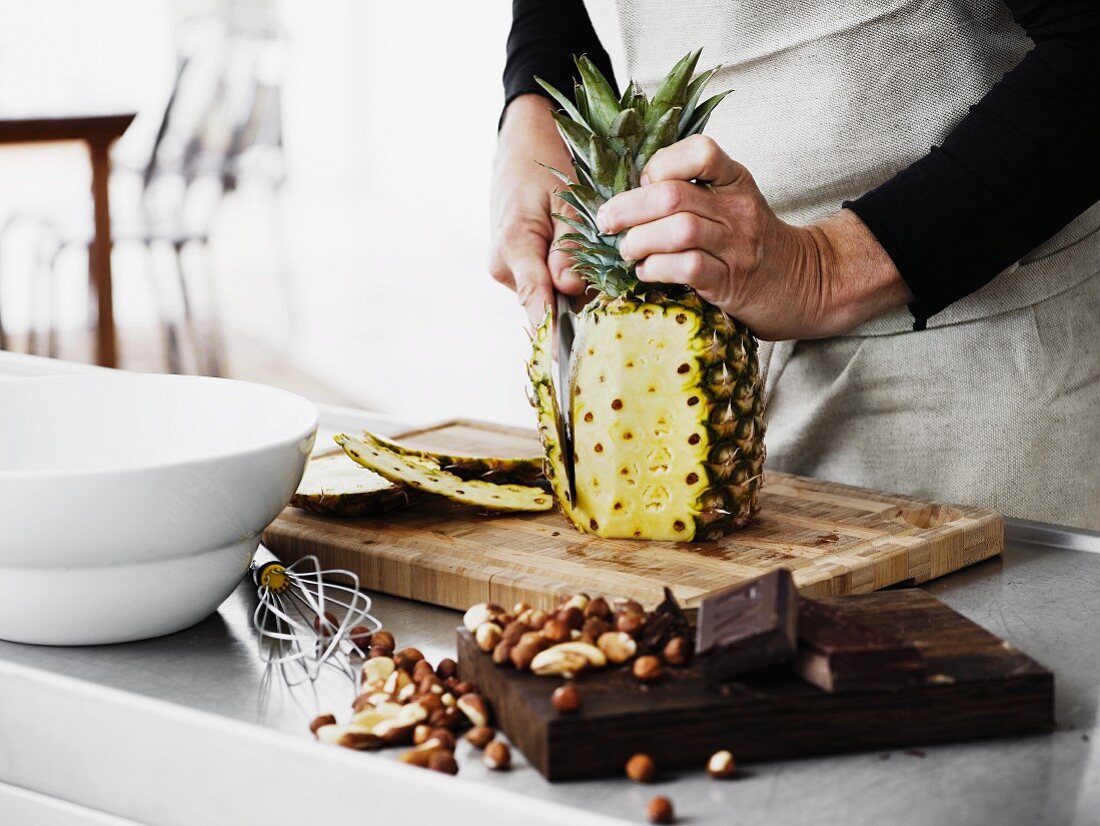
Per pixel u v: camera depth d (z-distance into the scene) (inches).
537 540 37.1
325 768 23.8
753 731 24.4
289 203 283.7
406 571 34.8
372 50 300.5
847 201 42.6
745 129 48.0
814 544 36.7
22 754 27.8
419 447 48.3
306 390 167.8
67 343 181.6
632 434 36.3
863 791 23.5
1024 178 39.3
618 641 25.9
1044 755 24.9
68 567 28.4
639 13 48.6
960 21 44.3
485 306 209.0
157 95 289.7
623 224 35.7
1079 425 48.8
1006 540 40.9
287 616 32.4
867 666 24.7
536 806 22.0
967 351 47.9
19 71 253.1
